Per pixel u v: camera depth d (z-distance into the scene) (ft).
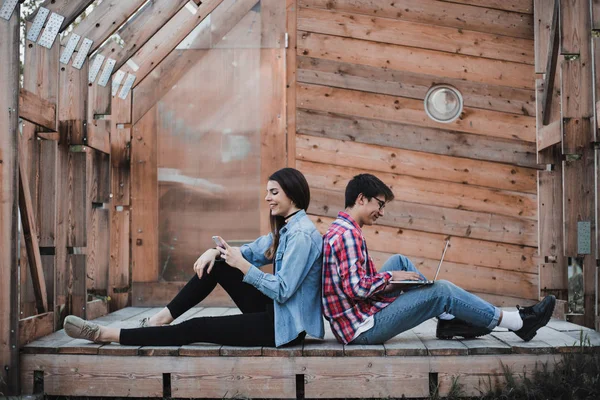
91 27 12.21
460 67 14.56
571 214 11.47
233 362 8.77
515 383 8.63
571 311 12.19
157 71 14.58
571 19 11.36
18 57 9.35
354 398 8.75
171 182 14.53
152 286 14.44
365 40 14.58
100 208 13.33
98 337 9.01
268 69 14.51
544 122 13.39
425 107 14.53
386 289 8.79
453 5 14.61
